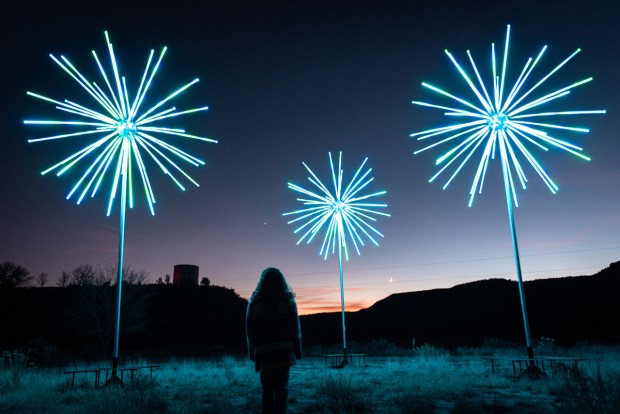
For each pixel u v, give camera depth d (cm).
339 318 7644
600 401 594
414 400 814
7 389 1164
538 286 6900
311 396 977
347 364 2094
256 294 470
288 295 467
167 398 969
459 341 4981
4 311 5119
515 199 1412
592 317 5303
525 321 1323
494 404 772
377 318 7306
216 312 6353
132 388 1011
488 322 5950
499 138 1404
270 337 443
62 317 4988
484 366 1784
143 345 4878
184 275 7238
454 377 1258
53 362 2905
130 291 3931
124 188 1383
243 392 1089
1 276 5953
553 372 1214
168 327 5534
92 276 3875
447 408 771
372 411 744
